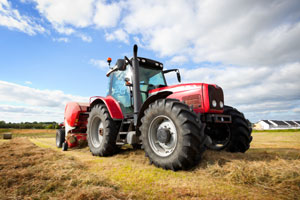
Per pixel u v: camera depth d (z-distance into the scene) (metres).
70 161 2.72
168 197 1.47
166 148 2.64
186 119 2.35
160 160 2.53
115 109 3.86
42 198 1.40
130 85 3.82
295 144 5.53
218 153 3.00
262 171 1.95
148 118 2.86
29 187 1.61
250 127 3.76
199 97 3.00
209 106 2.93
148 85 3.99
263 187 1.67
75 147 5.41
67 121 5.61
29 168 2.24
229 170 2.06
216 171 2.14
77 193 1.46
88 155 4.01
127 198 1.42
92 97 4.73
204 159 2.60
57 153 3.65
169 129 2.64
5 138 12.15
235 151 3.55
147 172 2.29
